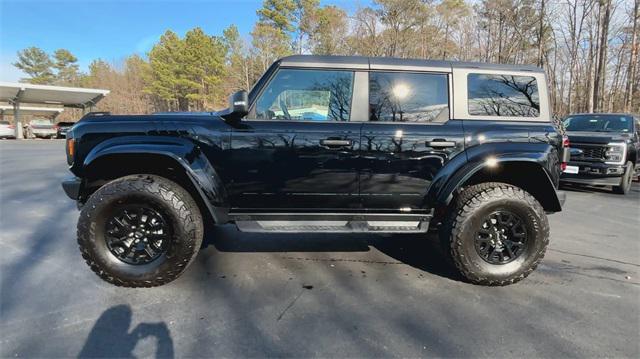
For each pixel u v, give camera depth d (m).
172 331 2.42
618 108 26.11
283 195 3.19
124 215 2.99
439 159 3.19
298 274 3.35
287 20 38.97
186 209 2.97
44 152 15.40
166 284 3.09
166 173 3.24
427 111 3.27
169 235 2.98
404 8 29.11
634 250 4.13
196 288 3.04
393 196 3.23
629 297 3.00
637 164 8.60
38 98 30.97
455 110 3.28
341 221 3.27
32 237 4.23
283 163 3.12
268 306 2.77
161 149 2.92
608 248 4.20
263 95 3.19
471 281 3.19
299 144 3.11
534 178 3.33
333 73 3.23
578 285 3.22
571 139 7.91
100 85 57.75
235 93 2.97
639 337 2.43
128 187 2.91
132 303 2.77
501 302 2.89
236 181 3.13
